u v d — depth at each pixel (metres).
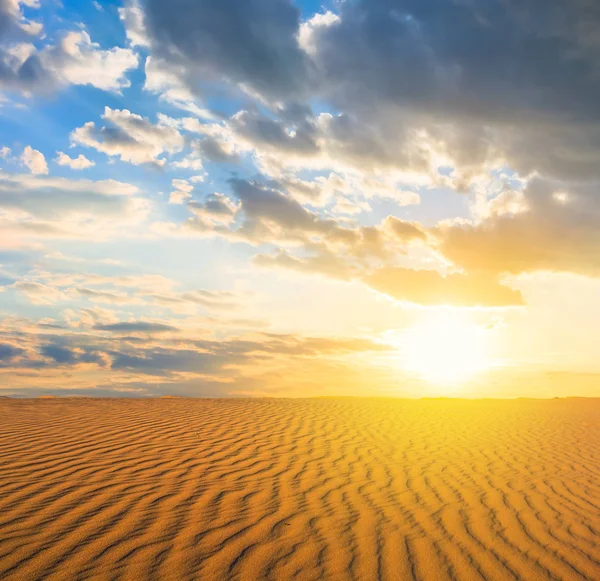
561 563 4.62
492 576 4.27
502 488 7.14
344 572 4.16
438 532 5.22
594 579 4.32
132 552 4.25
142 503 5.52
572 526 5.66
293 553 4.46
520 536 5.26
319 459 8.34
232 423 11.70
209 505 5.60
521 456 9.58
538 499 6.66
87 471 6.71
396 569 4.28
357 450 9.29
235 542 4.61
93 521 4.90
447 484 7.21
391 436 11.07
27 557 4.04
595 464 9.15
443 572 4.29
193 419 12.08
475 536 5.18
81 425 10.37
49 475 6.43
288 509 5.64
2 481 6.05
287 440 9.88
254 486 6.49
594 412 18.94
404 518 5.59
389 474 7.61
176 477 6.67
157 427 10.58
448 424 13.48
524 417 16.09
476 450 9.96
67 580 3.70
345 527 5.19
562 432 13.02
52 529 4.64
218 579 3.87
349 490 6.59
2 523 4.71
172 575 3.89
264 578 3.94
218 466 7.43
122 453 7.88
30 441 8.47
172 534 4.70
